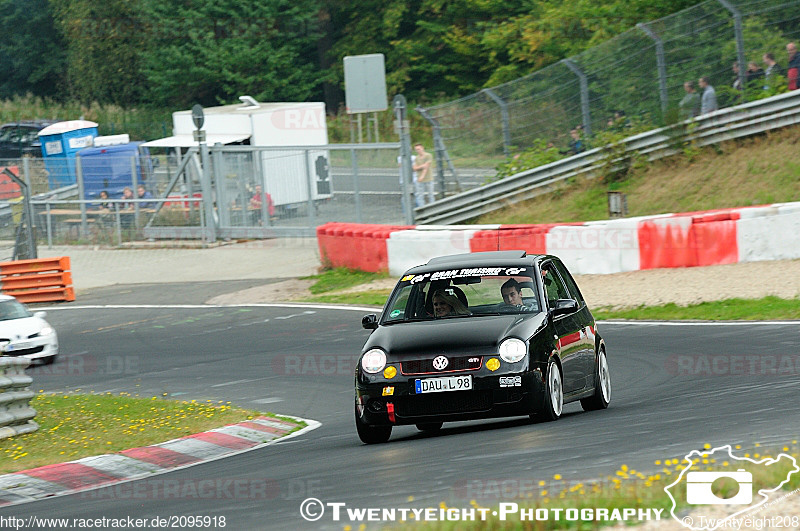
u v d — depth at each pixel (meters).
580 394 33.62
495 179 97.00
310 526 19.97
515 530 16.98
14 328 60.00
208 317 72.31
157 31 193.50
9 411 37.31
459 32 179.62
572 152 95.31
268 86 189.38
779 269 62.47
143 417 40.59
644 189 89.00
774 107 86.12
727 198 83.00
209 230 105.19
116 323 73.69
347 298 73.88
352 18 199.38
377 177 98.88
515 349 30.22
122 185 112.06
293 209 102.94
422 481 23.31
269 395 46.22
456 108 99.25
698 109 89.94
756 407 30.83
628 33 93.31
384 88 106.19
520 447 26.72
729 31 89.00
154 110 197.62
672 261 67.44
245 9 186.25
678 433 26.59
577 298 36.00
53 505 26.92
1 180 116.94
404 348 30.72
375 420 30.61
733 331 50.06
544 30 150.88
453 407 30.00
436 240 77.31
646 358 46.09
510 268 33.88
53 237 114.50
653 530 16.52
